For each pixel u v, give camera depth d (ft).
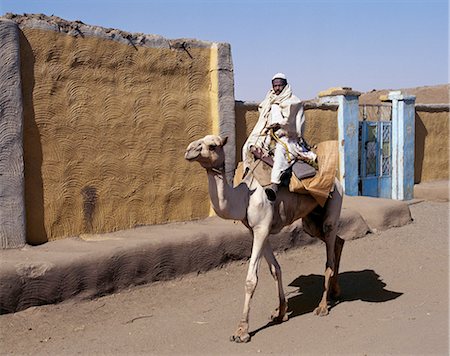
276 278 20.63
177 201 30.48
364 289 25.00
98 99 26.99
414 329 19.21
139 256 24.26
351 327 19.69
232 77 32.55
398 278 26.63
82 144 26.37
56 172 25.41
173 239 25.81
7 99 23.11
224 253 27.68
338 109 42.34
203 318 21.09
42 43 24.86
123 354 17.47
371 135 46.91
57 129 25.44
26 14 24.84
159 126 29.63
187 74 30.96
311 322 20.44
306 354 17.16
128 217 28.27
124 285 23.72
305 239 32.32
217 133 31.89
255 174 19.79
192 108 31.19
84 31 26.43
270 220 19.44
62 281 21.53
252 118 34.88
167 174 30.01
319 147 21.72
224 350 17.71
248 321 19.06
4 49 23.02
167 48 29.99
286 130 20.51
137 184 28.66
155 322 20.65
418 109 53.21
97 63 26.96
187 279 25.98
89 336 19.19
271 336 18.98
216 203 18.30
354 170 43.42
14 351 17.76
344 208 36.17
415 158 53.06
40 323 19.98
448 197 48.93
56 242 24.97
